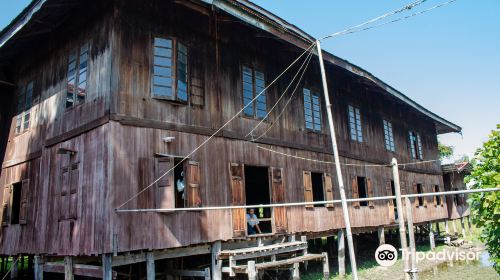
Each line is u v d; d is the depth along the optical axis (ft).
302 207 43.93
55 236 32.53
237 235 35.81
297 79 48.49
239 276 43.88
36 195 37.17
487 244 27.89
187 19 36.47
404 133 73.92
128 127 30.04
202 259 46.11
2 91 46.39
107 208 27.58
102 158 28.89
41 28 37.11
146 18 33.22
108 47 30.81
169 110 33.14
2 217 42.09
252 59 42.60
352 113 58.08
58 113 36.09
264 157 40.98
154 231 29.81
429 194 20.92
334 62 47.37
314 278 43.91
